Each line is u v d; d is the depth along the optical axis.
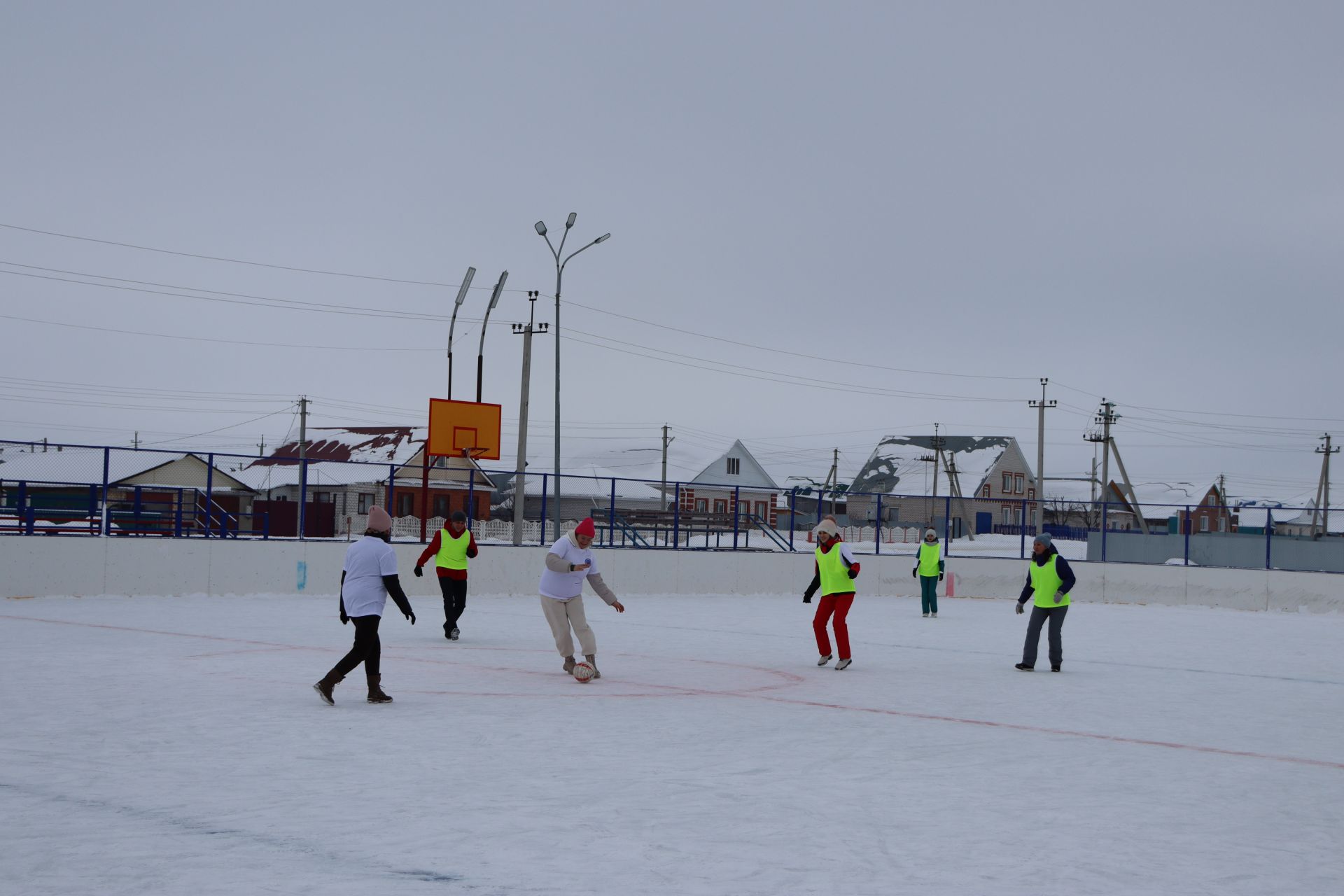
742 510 83.19
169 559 25.50
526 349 51.22
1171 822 7.41
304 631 18.73
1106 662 18.41
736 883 5.77
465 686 12.88
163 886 5.48
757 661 16.66
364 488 54.22
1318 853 6.74
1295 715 12.83
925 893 5.70
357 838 6.42
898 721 11.34
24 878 5.56
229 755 8.66
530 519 75.75
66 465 36.53
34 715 10.23
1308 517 102.81
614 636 20.20
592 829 6.75
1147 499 111.19
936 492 91.25
